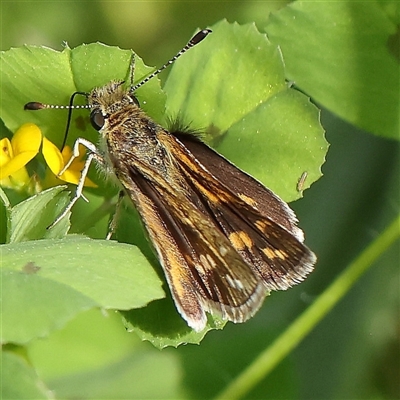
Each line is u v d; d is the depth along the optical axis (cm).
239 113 13
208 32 13
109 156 13
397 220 14
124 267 12
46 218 12
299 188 13
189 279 12
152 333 12
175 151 13
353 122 13
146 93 13
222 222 13
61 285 11
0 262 11
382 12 13
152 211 12
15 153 12
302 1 13
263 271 13
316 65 13
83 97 13
